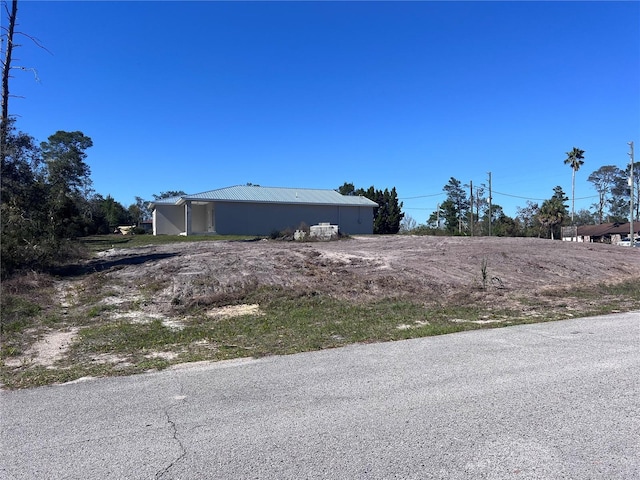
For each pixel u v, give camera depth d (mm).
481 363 5555
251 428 3734
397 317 9086
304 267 14141
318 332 7793
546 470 2975
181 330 8008
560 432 3531
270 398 4449
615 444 3322
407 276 13211
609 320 8492
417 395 4426
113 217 59938
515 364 5480
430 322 8609
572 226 60969
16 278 12117
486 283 12766
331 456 3219
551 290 12281
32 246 14234
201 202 34781
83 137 57344
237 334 7766
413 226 67250
